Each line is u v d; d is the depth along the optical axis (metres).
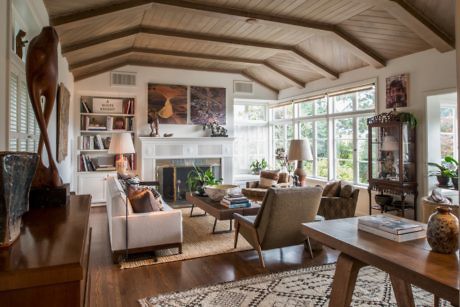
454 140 4.98
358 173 6.04
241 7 4.16
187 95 7.39
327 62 6.10
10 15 2.08
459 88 0.69
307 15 4.44
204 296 2.67
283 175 6.58
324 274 3.12
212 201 4.59
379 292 2.70
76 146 6.54
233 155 7.89
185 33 5.16
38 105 1.81
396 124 4.79
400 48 4.87
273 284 2.89
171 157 7.10
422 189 4.73
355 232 1.82
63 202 1.88
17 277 0.91
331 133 6.66
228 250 3.83
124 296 2.69
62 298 0.96
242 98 7.96
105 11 3.61
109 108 6.86
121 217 3.44
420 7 3.85
